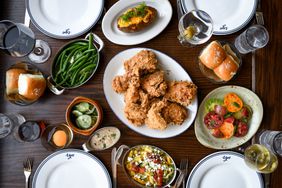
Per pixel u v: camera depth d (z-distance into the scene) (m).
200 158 1.02
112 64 1.03
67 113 0.99
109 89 1.03
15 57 1.06
